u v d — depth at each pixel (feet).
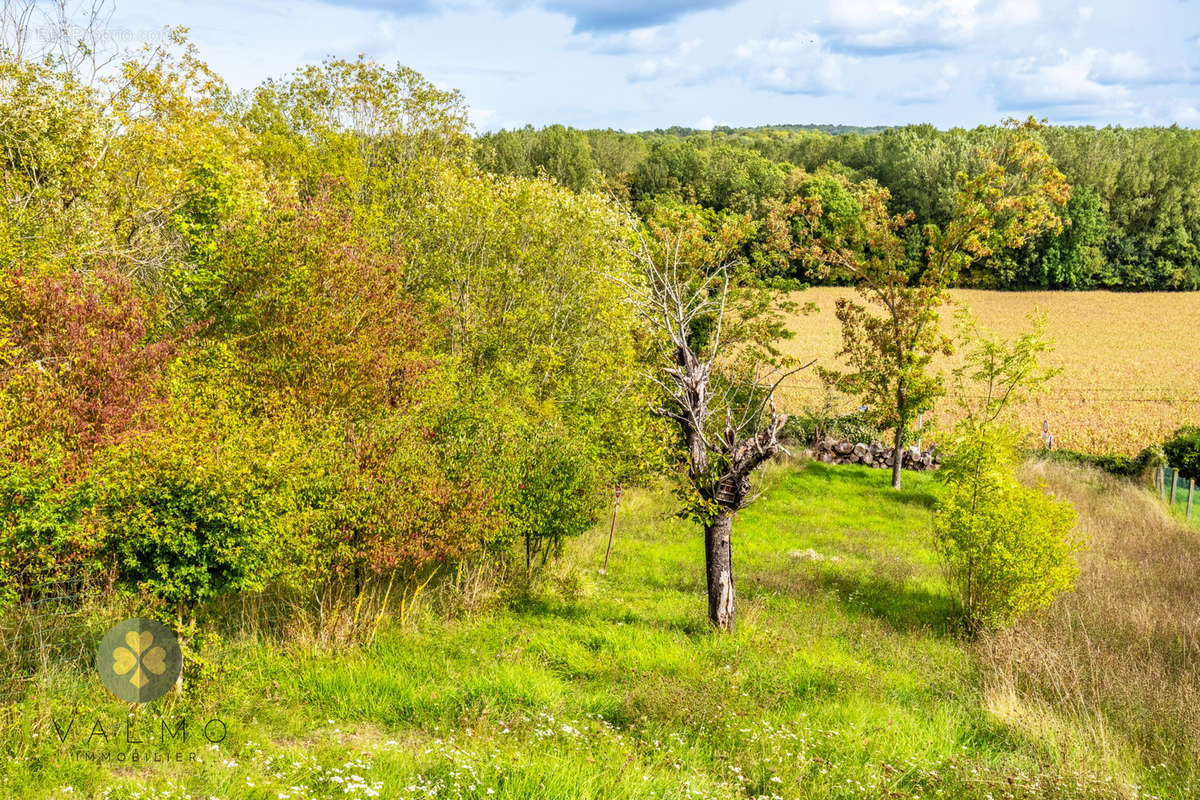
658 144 352.28
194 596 28.45
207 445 31.99
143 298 53.01
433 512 36.94
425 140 88.12
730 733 28.17
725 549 41.65
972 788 24.98
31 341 40.22
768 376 72.90
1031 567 44.73
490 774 22.33
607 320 65.51
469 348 64.85
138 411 37.14
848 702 32.55
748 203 264.31
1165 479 93.81
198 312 54.65
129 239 64.49
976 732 31.17
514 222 70.90
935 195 290.35
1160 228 294.66
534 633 39.17
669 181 286.66
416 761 23.38
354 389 46.68
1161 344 206.59
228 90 89.45
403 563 38.17
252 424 38.04
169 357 43.83
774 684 33.73
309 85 88.99
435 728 26.58
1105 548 63.87
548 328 68.39
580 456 46.70
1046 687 34.78
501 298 69.41
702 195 274.16
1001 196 86.22
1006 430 50.65
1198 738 30.04
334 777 21.12
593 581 50.44
